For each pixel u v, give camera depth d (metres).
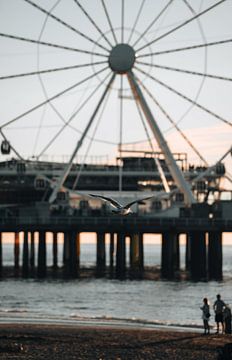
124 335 51.00
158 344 47.47
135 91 102.19
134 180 129.75
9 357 42.03
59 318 61.22
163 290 89.69
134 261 122.81
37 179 113.50
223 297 83.50
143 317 67.25
